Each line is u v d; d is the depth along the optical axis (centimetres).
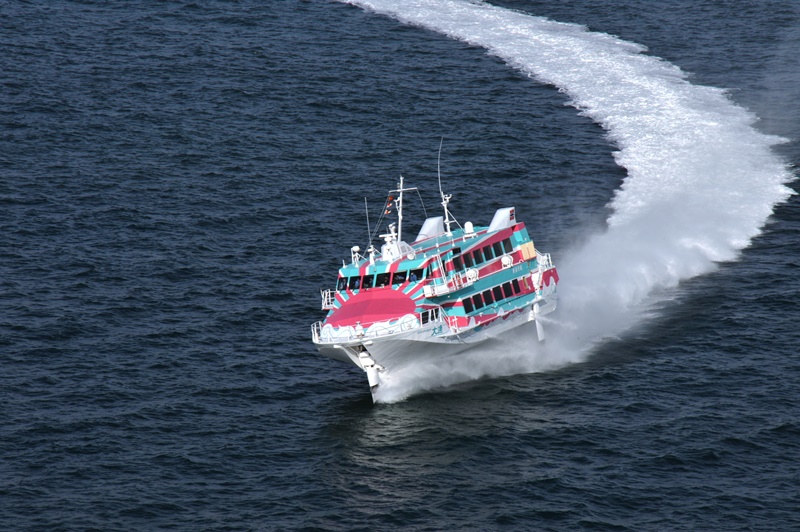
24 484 10344
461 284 12262
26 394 12044
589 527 9669
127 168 18588
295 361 13025
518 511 9900
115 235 16325
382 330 11756
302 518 9856
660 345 13175
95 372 12594
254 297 14625
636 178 18375
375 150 19450
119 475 10531
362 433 11325
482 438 11138
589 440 11044
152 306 14288
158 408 11825
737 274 14988
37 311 14012
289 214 17138
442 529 9675
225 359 13000
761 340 13100
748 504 9931
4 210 16925
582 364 12825
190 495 10225
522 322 12825
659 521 9738
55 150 19138
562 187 18125
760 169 18400
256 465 10738
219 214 17075
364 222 16900
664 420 11394
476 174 18588
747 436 10994
